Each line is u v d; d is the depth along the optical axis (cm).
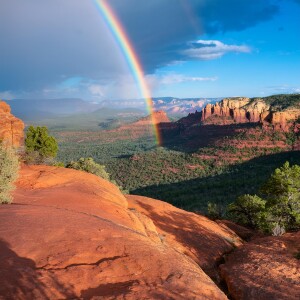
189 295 644
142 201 2414
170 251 958
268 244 1656
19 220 946
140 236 1009
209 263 1547
